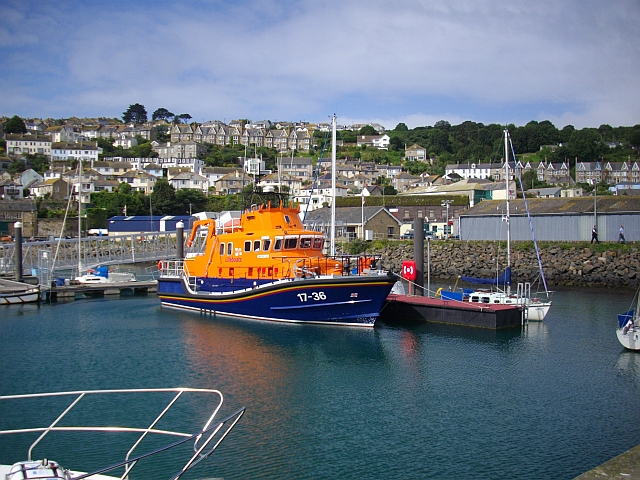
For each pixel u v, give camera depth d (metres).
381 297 24.09
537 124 172.00
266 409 15.88
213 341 23.23
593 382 18.50
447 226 63.09
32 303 34.53
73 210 83.81
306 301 24.69
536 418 15.49
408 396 17.08
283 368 19.66
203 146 144.75
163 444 13.60
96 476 9.43
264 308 26.09
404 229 63.47
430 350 22.16
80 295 38.25
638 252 41.78
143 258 46.53
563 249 44.81
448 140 168.50
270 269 26.16
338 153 154.75
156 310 31.45
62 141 146.00
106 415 15.39
